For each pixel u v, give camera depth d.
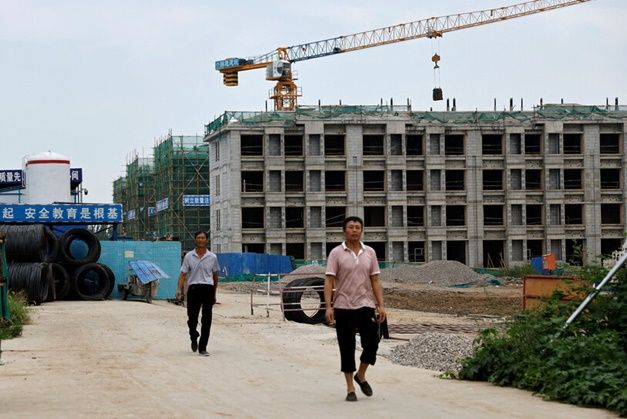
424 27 117.75
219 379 13.85
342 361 11.66
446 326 26.56
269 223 81.62
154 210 100.50
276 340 20.75
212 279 17.73
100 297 39.38
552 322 14.12
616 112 85.00
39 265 35.78
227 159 82.50
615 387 10.95
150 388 12.88
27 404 11.47
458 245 86.25
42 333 22.64
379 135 84.06
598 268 15.18
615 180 86.06
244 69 125.94
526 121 84.12
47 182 54.59
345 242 11.91
